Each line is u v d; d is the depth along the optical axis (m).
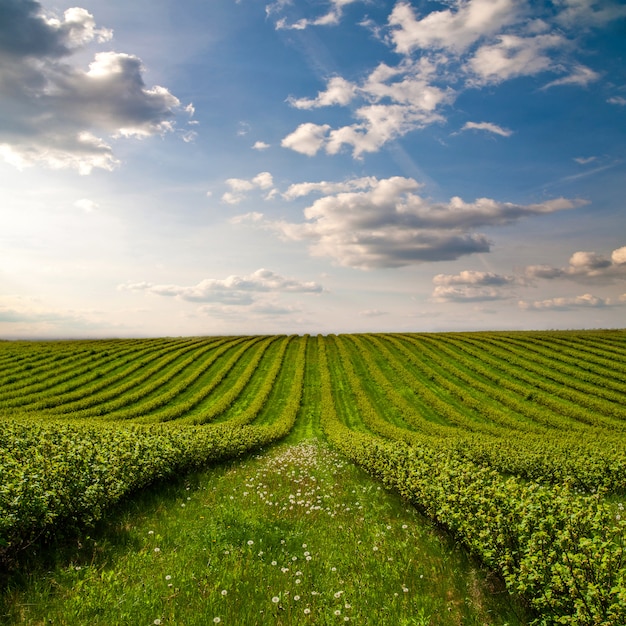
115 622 6.08
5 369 51.94
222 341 76.38
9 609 6.34
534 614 6.70
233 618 6.32
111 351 62.78
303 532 9.84
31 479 8.86
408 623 6.32
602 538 6.65
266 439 28.94
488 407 41.94
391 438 31.09
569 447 23.22
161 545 8.91
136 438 16.06
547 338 64.31
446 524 9.98
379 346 69.56
